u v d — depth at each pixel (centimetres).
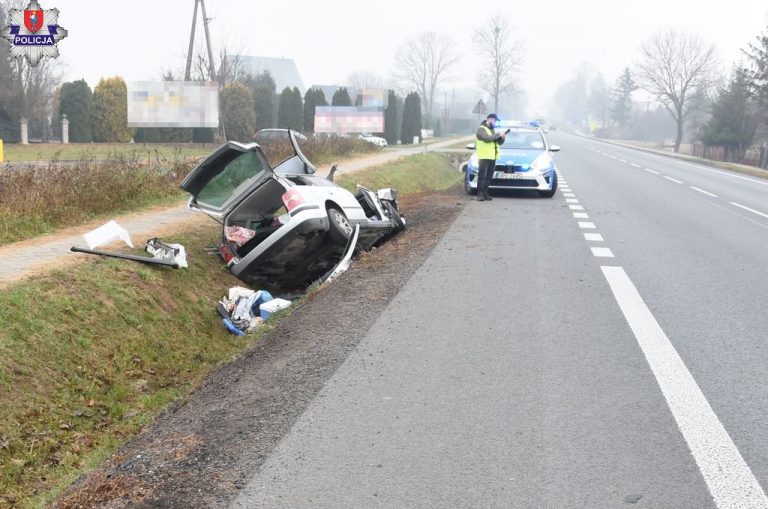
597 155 5006
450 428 478
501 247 1139
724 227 1427
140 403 738
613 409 507
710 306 787
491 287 867
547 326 707
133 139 4516
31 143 4184
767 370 586
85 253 1030
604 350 635
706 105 7562
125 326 869
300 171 1276
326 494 396
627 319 731
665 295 834
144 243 1154
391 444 456
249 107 4456
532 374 576
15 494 560
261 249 1090
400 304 796
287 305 990
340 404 523
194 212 1469
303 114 5350
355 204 1237
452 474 417
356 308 793
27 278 879
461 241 1196
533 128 2091
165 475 438
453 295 830
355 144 3556
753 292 856
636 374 575
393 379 570
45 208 1256
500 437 464
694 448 447
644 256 1077
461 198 1912
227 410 550
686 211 1691
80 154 2898
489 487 402
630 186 2403
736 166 4331
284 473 421
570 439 461
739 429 475
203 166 1103
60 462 613
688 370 585
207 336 967
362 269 1023
